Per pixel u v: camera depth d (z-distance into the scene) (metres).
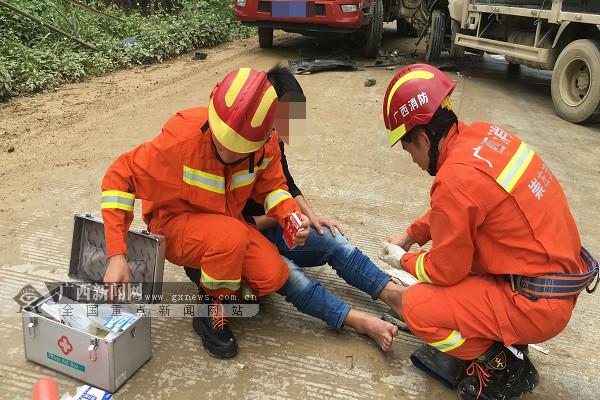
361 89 6.69
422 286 2.03
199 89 6.32
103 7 8.90
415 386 2.11
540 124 5.81
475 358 1.98
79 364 1.96
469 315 1.91
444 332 1.95
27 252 2.81
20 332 2.24
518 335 1.88
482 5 7.27
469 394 2.03
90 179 3.73
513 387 1.98
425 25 8.56
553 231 1.83
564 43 6.26
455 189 1.80
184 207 2.12
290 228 2.15
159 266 2.08
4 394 1.92
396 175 4.14
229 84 1.82
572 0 5.93
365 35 8.49
